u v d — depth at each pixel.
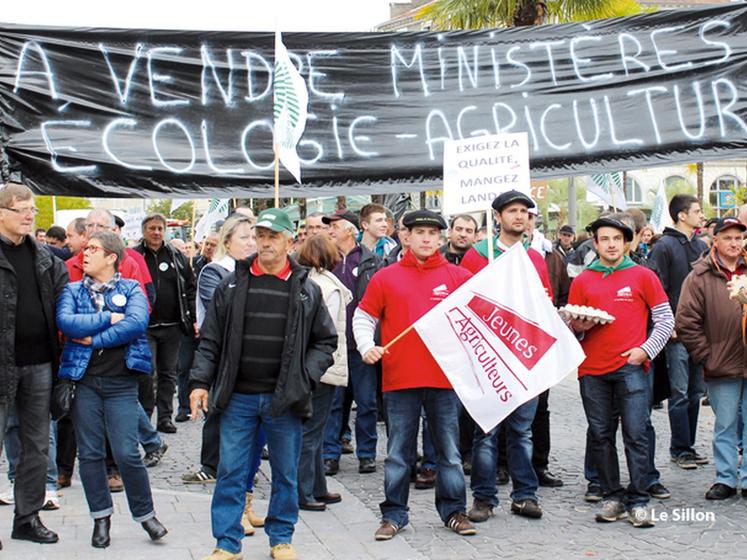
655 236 10.78
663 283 8.31
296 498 5.36
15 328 5.43
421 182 7.57
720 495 6.71
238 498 5.21
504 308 5.82
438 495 5.99
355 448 8.79
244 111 7.34
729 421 6.76
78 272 7.26
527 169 6.52
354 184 7.51
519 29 7.75
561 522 6.18
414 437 5.96
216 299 5.28
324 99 7.51
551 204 39.97
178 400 11.23
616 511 6.18
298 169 6.98
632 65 7.83
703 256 7.64
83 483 5.55
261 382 5.19
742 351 6.66
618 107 7.80
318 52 7.50
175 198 7.23
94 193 7.09
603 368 6.21
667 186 47.47
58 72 7.05
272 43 7.38
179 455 8.41
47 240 10.61
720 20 7.88
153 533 5.62
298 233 11.14
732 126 7.86
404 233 7.76
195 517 6.24
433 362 5.82
